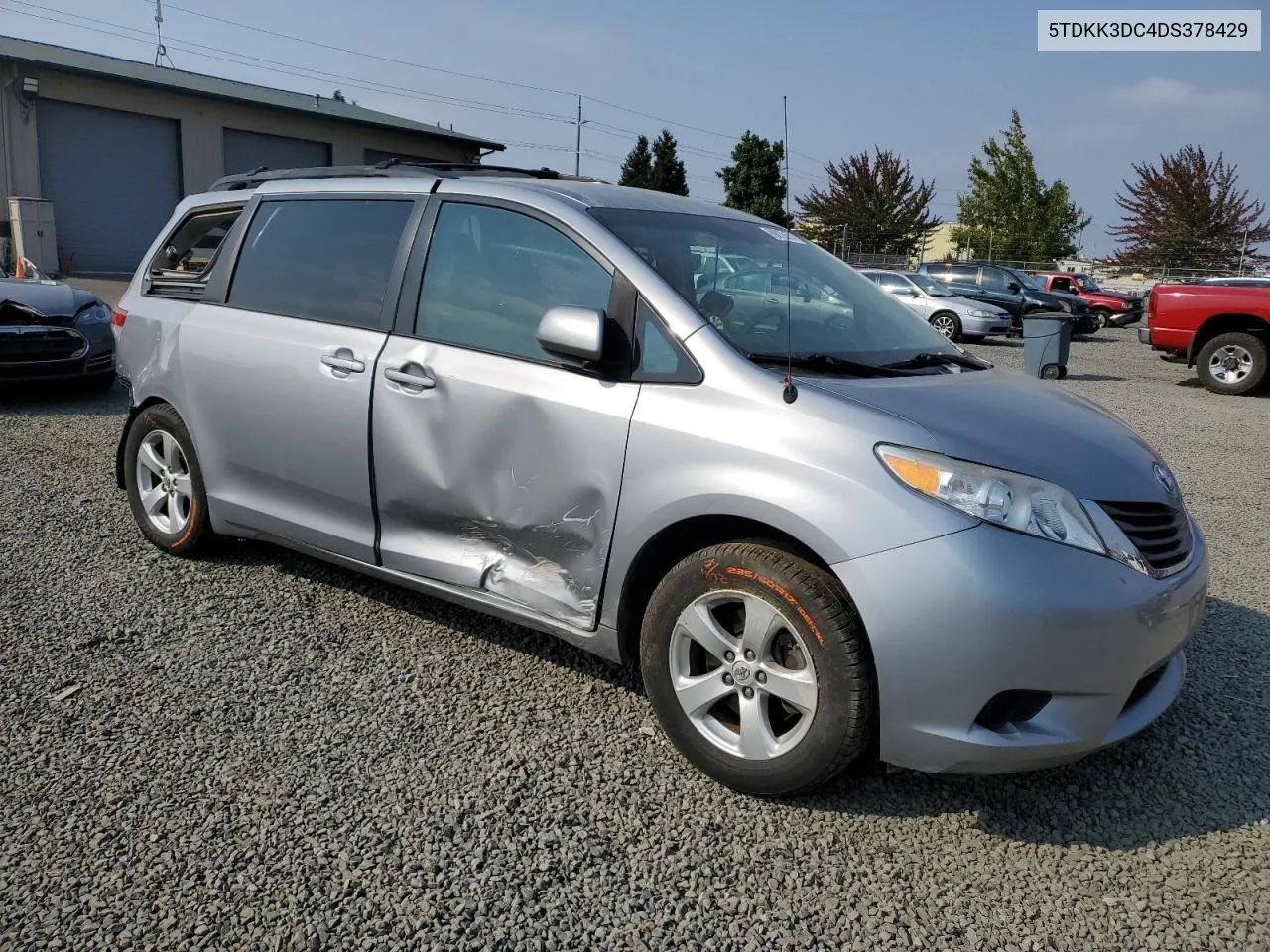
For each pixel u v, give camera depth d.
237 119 26.98
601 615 3.23
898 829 2.86
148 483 4.85
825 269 4.05
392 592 4.44
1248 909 2.56
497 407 3.38
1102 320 27.23
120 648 3.80
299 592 4.40
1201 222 44.31
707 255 3.56
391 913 2.44
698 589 2.99
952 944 2.41
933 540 2.62
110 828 2.72
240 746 3.16
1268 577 5.25
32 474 6.24
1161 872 2.71
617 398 3.14
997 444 2.83
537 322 3.41
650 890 2.57
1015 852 2.78
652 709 3.42
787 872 2.66
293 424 3.99
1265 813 3.00
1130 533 2.85
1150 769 3.23
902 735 2.70
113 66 26.00
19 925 2.35
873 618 2.66
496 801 2.91
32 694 3.43
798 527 2.76
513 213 3.58
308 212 4.23
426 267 3.74
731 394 2.97
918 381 3.24
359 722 3.33
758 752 2.91
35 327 8.28
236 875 2.55
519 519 3.38
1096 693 2.69
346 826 2.77
